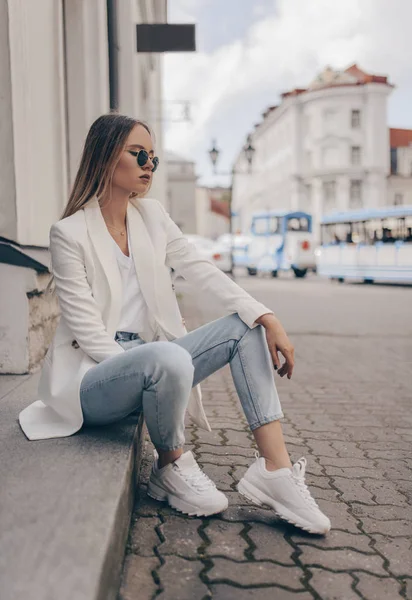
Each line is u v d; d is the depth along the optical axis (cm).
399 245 1805
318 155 4938
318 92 4872
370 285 1917
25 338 379
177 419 208
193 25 884
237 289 229
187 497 222
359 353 645
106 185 220
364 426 370
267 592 176
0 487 179
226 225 7775
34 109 408
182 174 5534
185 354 201
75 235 216
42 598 130
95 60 604
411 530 224
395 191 5219
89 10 599
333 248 2088
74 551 147
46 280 408
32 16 411
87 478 187
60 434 221
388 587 183
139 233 231
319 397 448
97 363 216
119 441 219
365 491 262
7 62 359
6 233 368
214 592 175
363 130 4906
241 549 201
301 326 861
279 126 5456
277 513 213
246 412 220
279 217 2430
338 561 197
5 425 241
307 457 307
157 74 1781
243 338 220
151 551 197
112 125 218
